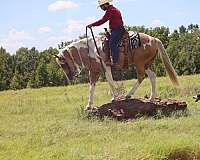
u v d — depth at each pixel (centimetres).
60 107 1600
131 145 903
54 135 1079
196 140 948
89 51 1323
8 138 1074
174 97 1711
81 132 1095
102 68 1324
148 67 1332
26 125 1240
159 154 861
